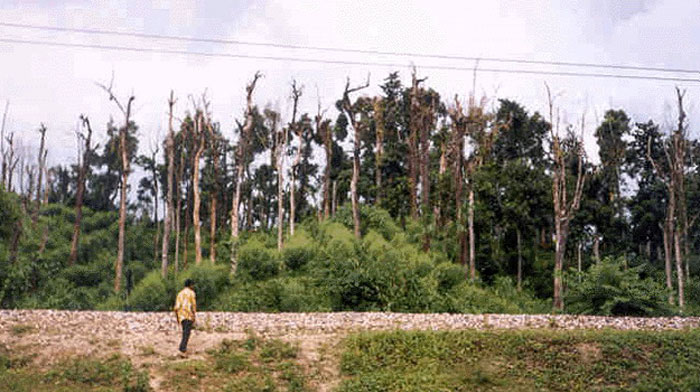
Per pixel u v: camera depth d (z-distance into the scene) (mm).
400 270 28547
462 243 42094
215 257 52750
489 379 15391
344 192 66062
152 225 72375
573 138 41438
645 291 24203
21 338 17109
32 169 74312
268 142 58094
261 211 65750
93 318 19406
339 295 27328
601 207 49906
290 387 14891
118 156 65938
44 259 42188
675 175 44375
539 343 17031
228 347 16984
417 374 15680
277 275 32719
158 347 16797
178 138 60438
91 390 14484
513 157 55594
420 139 47500
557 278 35656
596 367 15898
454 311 27938
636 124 58969
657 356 16406
